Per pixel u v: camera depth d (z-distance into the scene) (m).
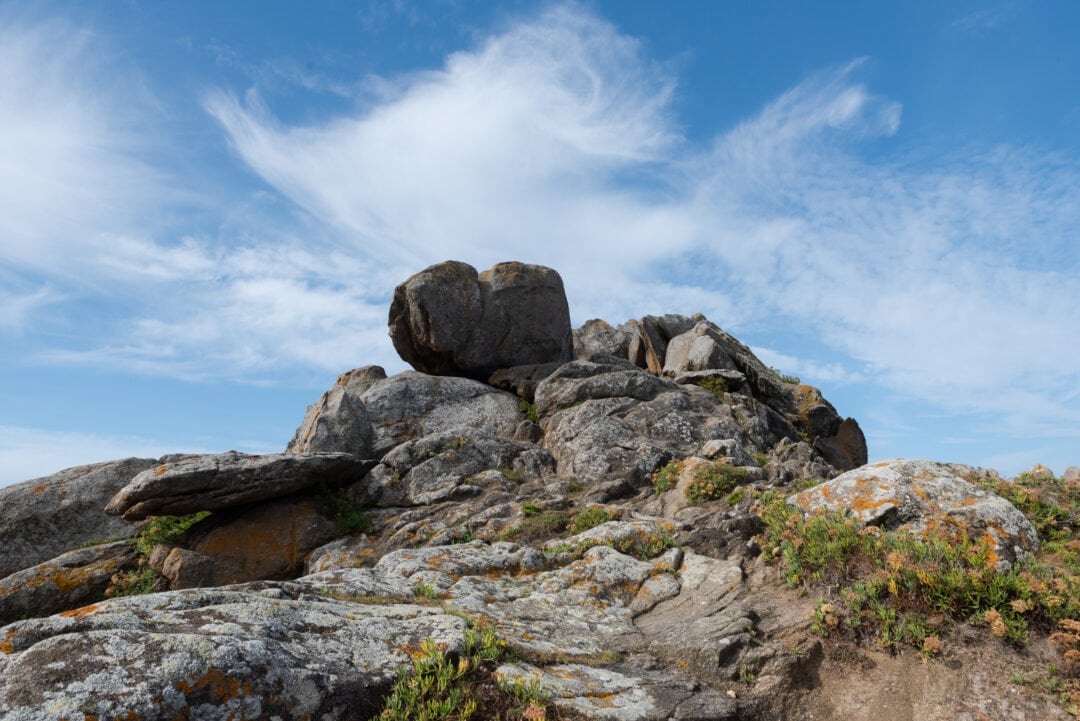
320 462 17.75
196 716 5.44
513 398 24.75
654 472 18.28
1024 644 7.93
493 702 6.70
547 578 11.16
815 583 9.57
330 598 8.54
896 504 10.44
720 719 7.34
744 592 10.09
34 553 17.97
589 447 19.66
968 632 8.12
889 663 8.11
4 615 15.26
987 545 9.30
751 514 12.45
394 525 17.08
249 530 16.75
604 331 35.53
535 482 19.00
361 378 26.62
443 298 26.41
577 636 9.19
